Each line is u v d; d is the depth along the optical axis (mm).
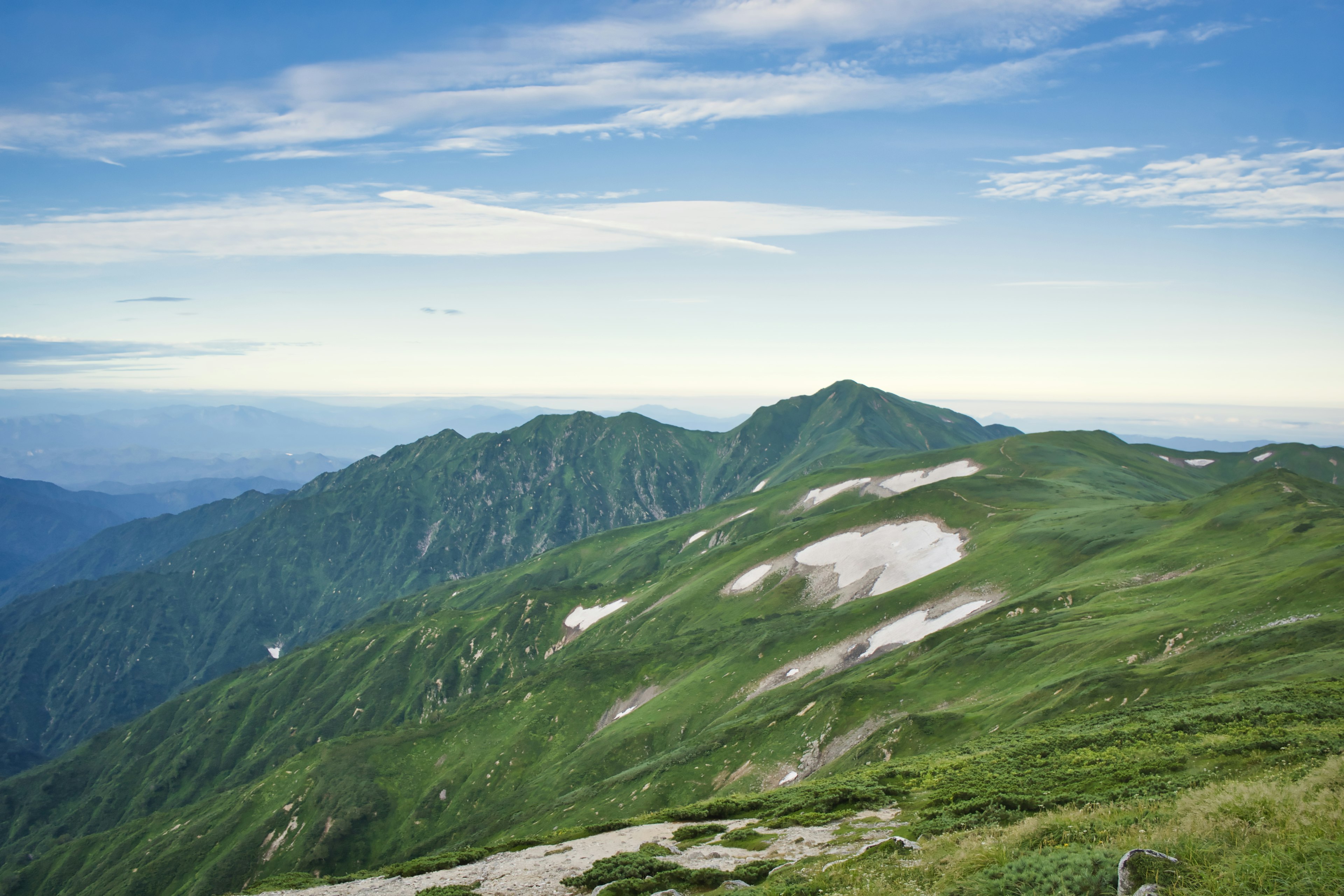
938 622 139875
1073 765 41250
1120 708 61219
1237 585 93250
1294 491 127438
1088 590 116438
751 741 110750
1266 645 67125
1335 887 15211
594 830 50125
